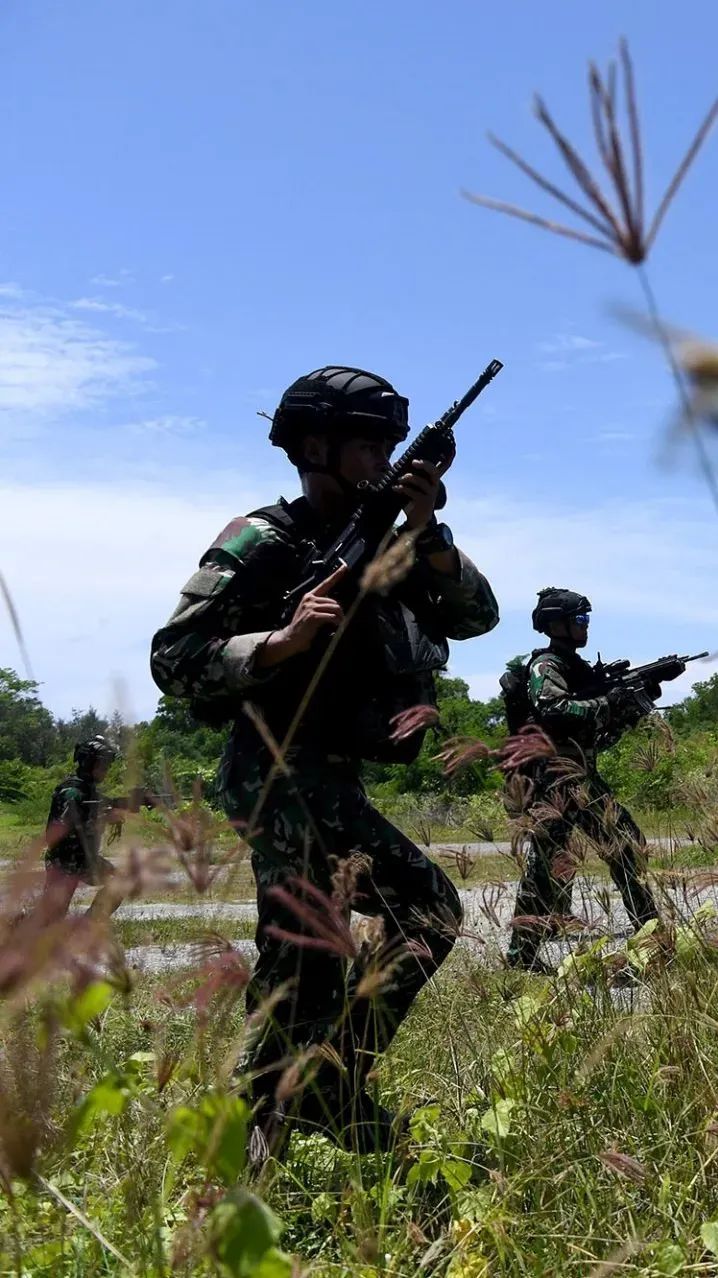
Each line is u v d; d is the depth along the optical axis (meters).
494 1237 2.43
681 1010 3.19
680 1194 2.55
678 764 4.11
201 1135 1.63
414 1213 2.78
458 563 3.62
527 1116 2.96
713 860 3.56
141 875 1.38
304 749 3.36
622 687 6.79
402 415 3.69
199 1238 1.84
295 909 2.41
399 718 3.21
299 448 3.66
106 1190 2.46
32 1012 1.42
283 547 3.49
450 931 3.24
